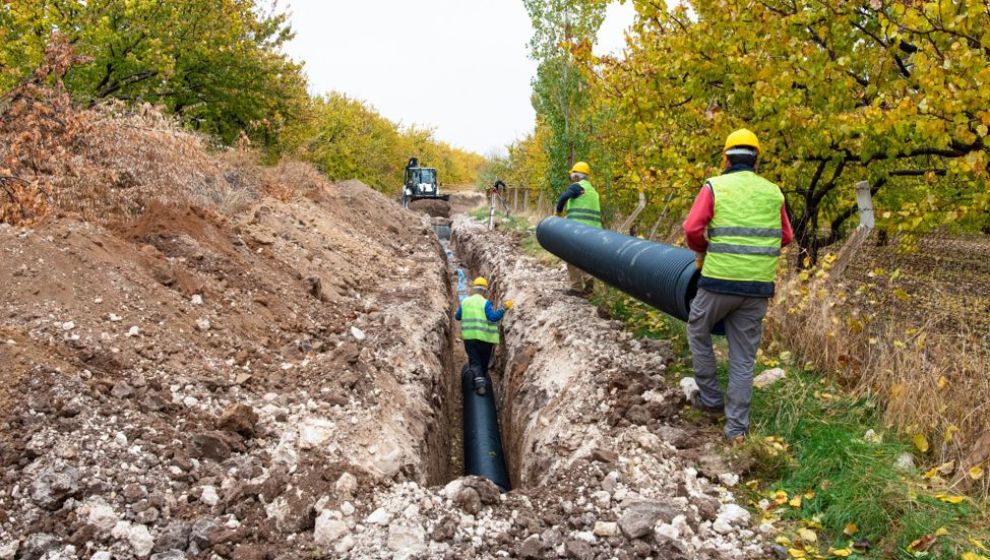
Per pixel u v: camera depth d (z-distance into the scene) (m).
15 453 3.32
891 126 5.40
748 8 6.12
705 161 7.00
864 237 5.32
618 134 11.50
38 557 2.89
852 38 6.18
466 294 13.72
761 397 4.76
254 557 3.11
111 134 7.68
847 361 5.04
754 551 3.34
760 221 4.14
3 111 6.79
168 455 3.65
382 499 3.68
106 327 4.61
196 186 8.38
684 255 5.12
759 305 4.25
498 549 3.35
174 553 3.02
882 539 3.32
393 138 36.69
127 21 13.16
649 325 6.80
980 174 4.82
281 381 5.02
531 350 7.63
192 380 4.52
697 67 6.71
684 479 4.00
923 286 6.52
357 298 8.43
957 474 3.73
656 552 3.28
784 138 6.70
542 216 18.02
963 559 3.04
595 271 6.81
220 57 15.50
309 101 23.23
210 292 5.95
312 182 13.24
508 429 7.39
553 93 13.02
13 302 4.43
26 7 11.45
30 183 5.79
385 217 15.30
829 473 3.88
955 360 4.59
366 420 4.74
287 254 8.22
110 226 6.46
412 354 6.70
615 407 5.07
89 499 3.22
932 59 4.80
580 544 3.32
